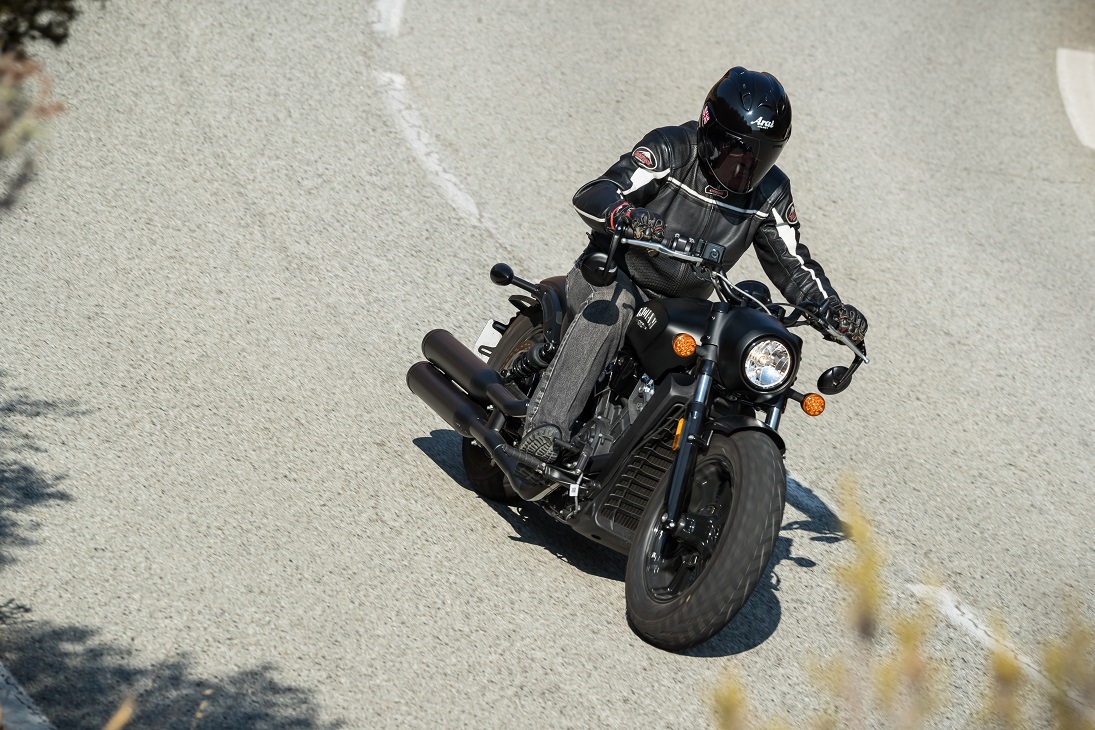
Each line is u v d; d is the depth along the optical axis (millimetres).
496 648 11000
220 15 26875
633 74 29266
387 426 15031
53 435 13023
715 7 35188
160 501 12188
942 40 36219
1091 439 19188
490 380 13680
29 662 9422
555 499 12680
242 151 21672
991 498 16891
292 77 24922
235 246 18656
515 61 28438
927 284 23250
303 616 10773
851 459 17188
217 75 24219
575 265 13164
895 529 15523
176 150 21172
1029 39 37562
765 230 12844
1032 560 15469
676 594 11383
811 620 12898
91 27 24812
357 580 11570
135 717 9039
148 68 23797
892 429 18312
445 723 9781
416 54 27516
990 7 39906
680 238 11430
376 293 18344
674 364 11945
